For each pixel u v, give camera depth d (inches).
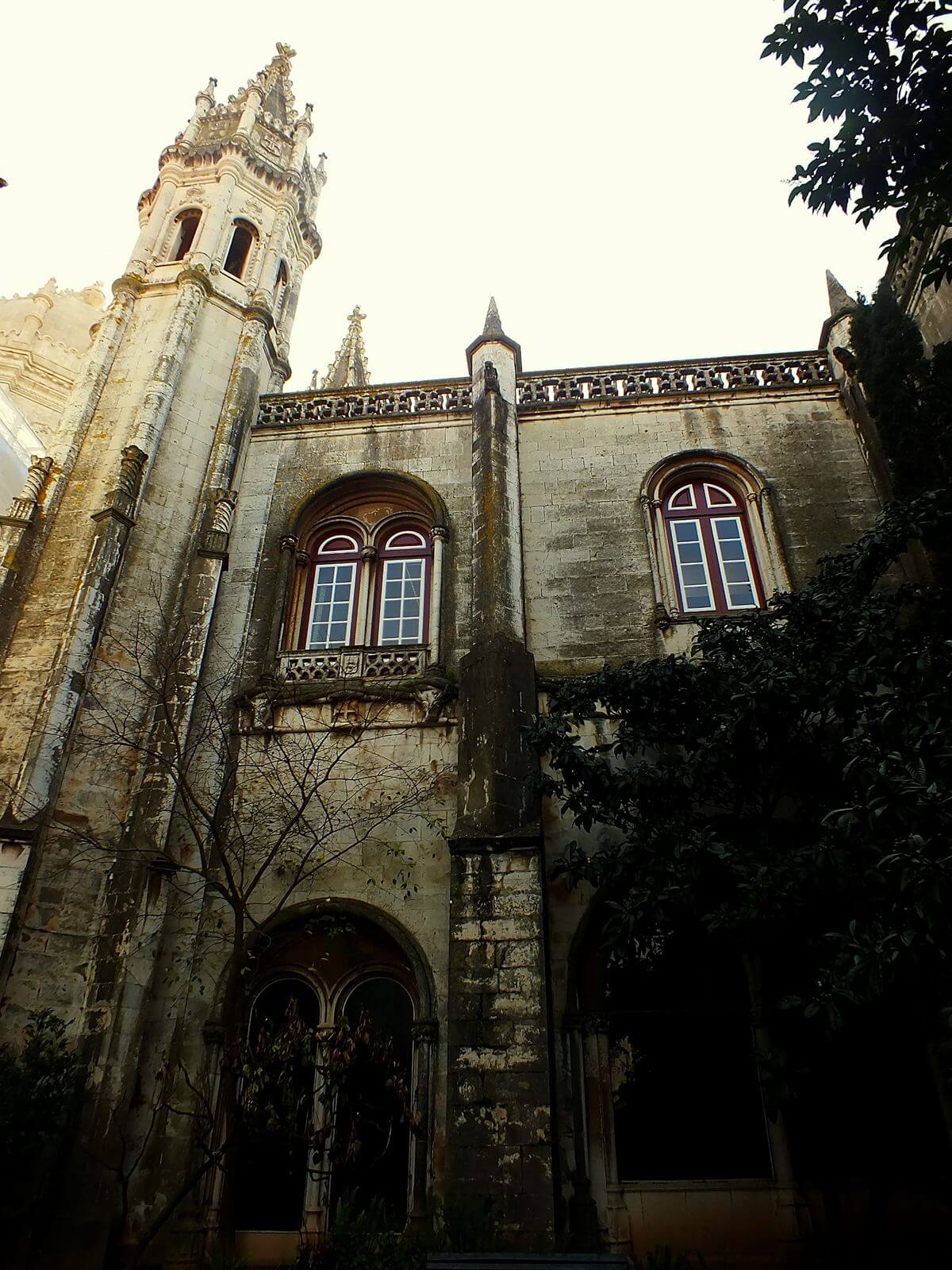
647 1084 437.7
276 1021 466.0
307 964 480.7
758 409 678.5
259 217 837.8
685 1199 410.0
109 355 683.4
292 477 678.5
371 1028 465.7
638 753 499.5
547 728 431.5
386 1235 357.7
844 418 664.4
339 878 491.2
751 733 395.5
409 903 480.7
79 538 573.3
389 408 718.5
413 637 604.4
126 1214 377.4
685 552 617.3
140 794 486.6
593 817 425.1
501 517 593.0
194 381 683.4
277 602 608.7
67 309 1235.2
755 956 446.9
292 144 921.5
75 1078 405.4
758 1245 396.8
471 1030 405.4
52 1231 376.5
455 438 685.9
